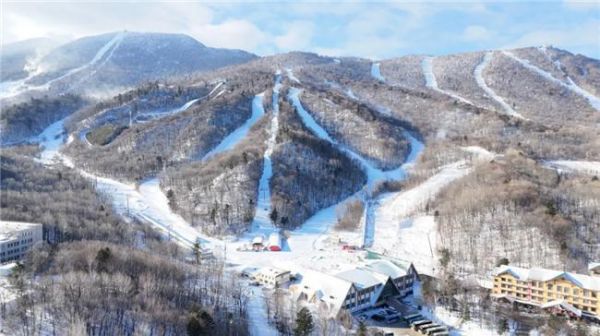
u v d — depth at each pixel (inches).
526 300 4825.3
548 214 6063.0
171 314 3892.7
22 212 6678.2
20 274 4330.7
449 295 4857.3
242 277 5580.7
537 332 4200.3
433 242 6624.0
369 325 4441.4
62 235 6151.6
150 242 6441.9
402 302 4995.1
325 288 4827.8
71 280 4104.3
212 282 4992.6
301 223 7869.1
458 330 4330.7
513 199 6535.4
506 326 4215.1
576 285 4564.5
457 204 7101.4
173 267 5009.8
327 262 5846.5
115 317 3747.5
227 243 6953.7
